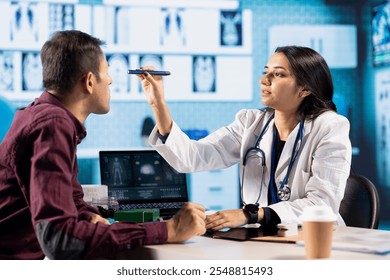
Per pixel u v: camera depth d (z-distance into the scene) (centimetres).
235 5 455
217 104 455
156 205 240
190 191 451
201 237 165
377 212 205
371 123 462
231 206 456
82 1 436
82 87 158
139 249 151
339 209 213
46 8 432
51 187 139
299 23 462
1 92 428
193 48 451
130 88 443
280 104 211
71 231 138
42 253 157
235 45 456
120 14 440
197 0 450
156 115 214
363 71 462
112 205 222
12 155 146
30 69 431
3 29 428
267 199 214
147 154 246
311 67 210
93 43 160
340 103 461
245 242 156
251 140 224
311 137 206
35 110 148
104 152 241
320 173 196
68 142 144
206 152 229
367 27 462
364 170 463
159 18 446
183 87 450
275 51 218
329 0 462
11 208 150
